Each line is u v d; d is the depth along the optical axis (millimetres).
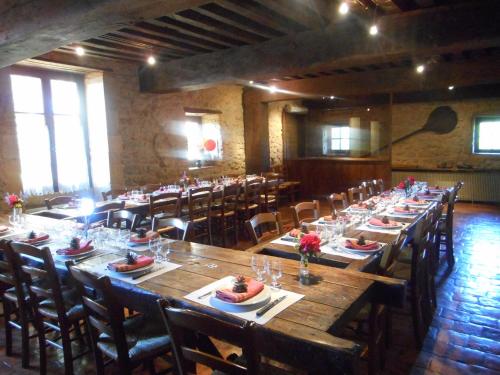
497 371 2330
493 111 7945
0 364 2525
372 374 2141
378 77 6711
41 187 5242
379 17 3943
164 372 2146
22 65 4953
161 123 6570
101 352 2000
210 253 2363
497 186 7805
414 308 2613
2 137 4668
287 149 9547
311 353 1321
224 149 7891
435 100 8414
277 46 4691
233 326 1211
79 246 2465
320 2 3600
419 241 2619
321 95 7227
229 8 3553
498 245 4910
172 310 1359
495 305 3203
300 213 7145
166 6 2438
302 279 1854
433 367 2387
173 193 4641
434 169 8312
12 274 2357
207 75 5375
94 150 5887
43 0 2689
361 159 7887
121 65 5883
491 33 3438
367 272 2205
